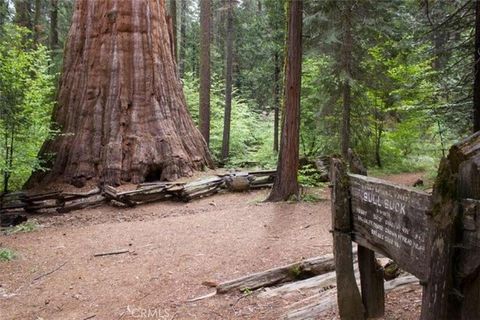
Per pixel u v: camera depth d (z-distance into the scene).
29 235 9.12
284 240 7.80
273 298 5.21
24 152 11.43
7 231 9.41
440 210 2.60
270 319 4.66
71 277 6.52
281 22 17.50
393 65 14.72
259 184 13.58
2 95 10.75
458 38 9.87
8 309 5.45
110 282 6.28
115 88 13.66
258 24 24.05
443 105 9.70
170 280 6.25
